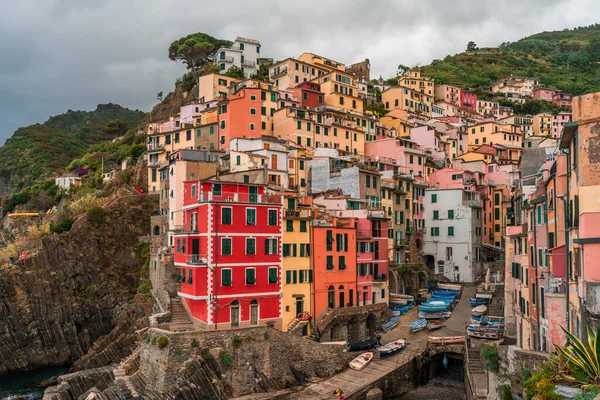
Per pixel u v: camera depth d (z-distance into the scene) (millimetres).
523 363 35688
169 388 50031
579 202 31641
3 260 92062
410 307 80375
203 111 117312
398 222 95250
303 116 113375
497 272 94625
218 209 59594
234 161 83812
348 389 54156
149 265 92000
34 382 73125
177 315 63938
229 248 59969
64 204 124750
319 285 67812
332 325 66938
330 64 161125
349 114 123938
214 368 53188
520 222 62938
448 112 181375
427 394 58625
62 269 90500
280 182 87938
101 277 93000
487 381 48188
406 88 163125
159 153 114188
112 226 97750
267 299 62250
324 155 101312
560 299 37938
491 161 132500
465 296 86438
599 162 31719
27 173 174875
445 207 100000
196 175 80000
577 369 27016
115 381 56188
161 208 89000
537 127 183500
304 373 58500
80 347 87000
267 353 56438
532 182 61000
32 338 83625
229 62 158250
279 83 145500
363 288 74438
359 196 86562
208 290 58188
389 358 62156
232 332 55188
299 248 66562
